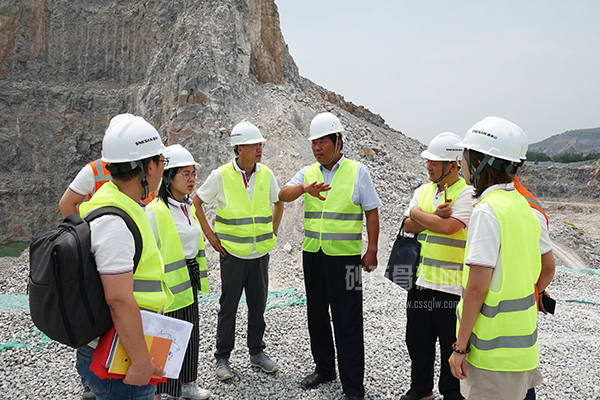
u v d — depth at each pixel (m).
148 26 19.78
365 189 3.19
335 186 3.25
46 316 1.60
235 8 16.64
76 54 21.81
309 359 3.94
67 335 1.62
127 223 1.73
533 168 43.50
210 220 11.45
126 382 1.74
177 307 2.88
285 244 10.82
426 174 17.64
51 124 21.09
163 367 1.89
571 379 3.65
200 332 4.40
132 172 1.84
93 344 1.86
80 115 21.14
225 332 3.56
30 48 21.50
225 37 15.69
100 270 1.64
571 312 6.25
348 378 3.18
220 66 15.08
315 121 3.22
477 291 1.91
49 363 3.73
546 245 2.26
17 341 4.09
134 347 1.70
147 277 1.88
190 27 15.79
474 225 1.95
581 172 42.09
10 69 21.36
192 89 14.18
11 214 20.42
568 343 4.62
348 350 3.18
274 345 4.24
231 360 3.85
